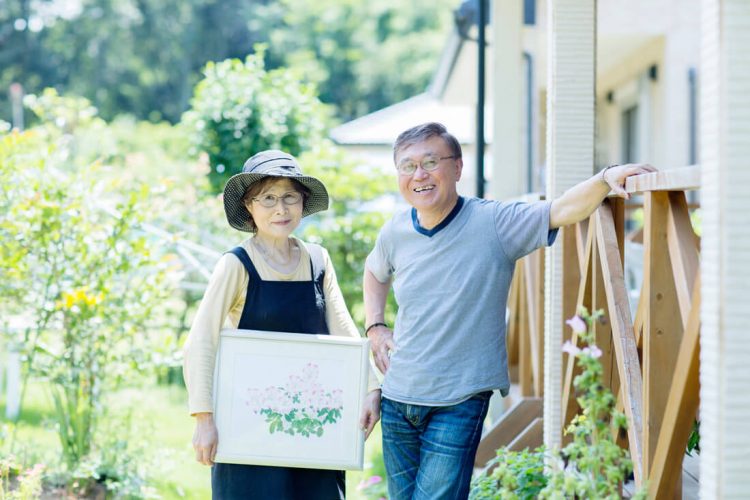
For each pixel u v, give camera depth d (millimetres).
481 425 3061
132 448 6219
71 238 5855
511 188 7660
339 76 36438
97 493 5500
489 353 3023
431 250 3084
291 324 3240
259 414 3166
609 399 2611
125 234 6008
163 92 36281
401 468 3197
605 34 10664
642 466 2941
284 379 3184
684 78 10484
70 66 35906
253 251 3256
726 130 2092
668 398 2783
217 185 9922
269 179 3205
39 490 4977
